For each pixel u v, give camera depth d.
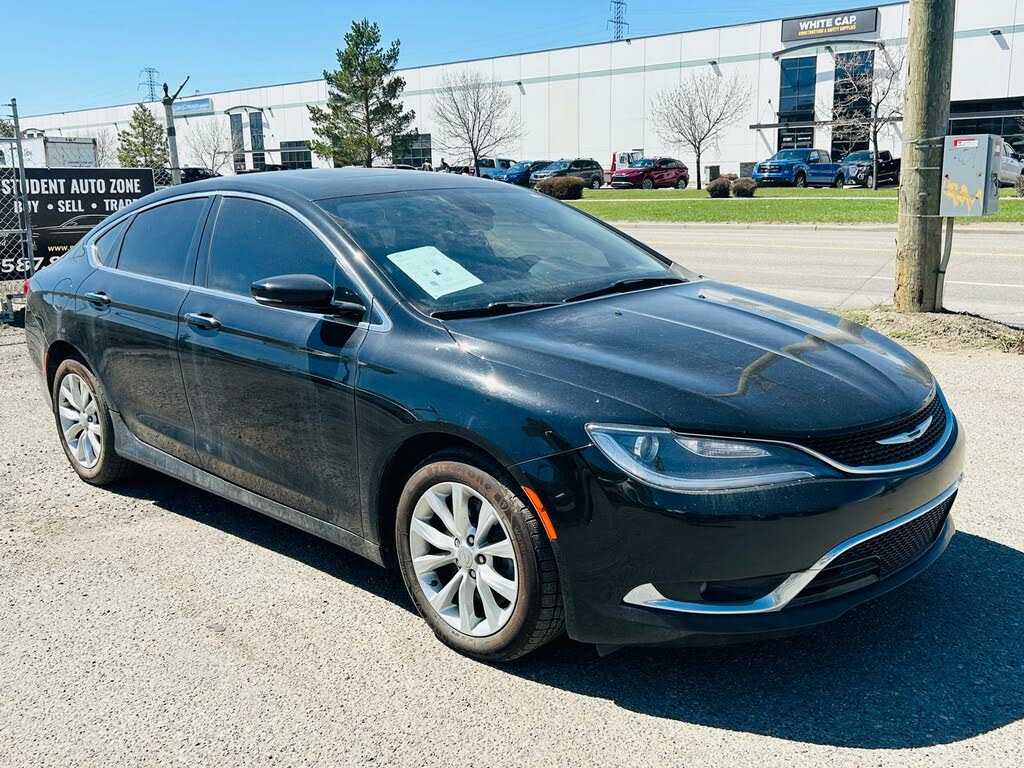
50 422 6.22
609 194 38.81
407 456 3.27
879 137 46.97
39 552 4.11
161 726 2.82
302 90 66.75
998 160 7.55
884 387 3.08
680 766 2.56
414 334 3.23
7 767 2.64
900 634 3.22
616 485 2.70
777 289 11.09
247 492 3.95
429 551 3.26
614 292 3.79
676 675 3.02
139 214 4.65
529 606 2.89
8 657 3.24
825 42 47.28
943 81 7.57
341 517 3.52
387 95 47.62
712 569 2.66
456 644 3.17
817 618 2.75
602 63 55.69
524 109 59.22
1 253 11.86
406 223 3.81
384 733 2.75
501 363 3.01
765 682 2.96
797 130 49.94
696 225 21.67
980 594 3.49
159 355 4.18
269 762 2.64
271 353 3.61
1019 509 4.26
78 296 4.68
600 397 2.82
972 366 6.78
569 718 2.80
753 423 2.73
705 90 51.78
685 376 2.92
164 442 4.33
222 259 4.04
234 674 3.10
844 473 2.75
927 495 2.96
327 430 3.44
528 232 4.13
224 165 71.75
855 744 2.64
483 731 2.75
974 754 2.58
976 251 14.33
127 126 78.06
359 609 3.54
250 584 3.77
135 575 3.87
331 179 4.16
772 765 2.55
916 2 7.51
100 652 3.26
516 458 2.82
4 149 11.84
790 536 2.66
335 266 3.57
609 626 2.80
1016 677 2.95
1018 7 42.72
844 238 17.69
